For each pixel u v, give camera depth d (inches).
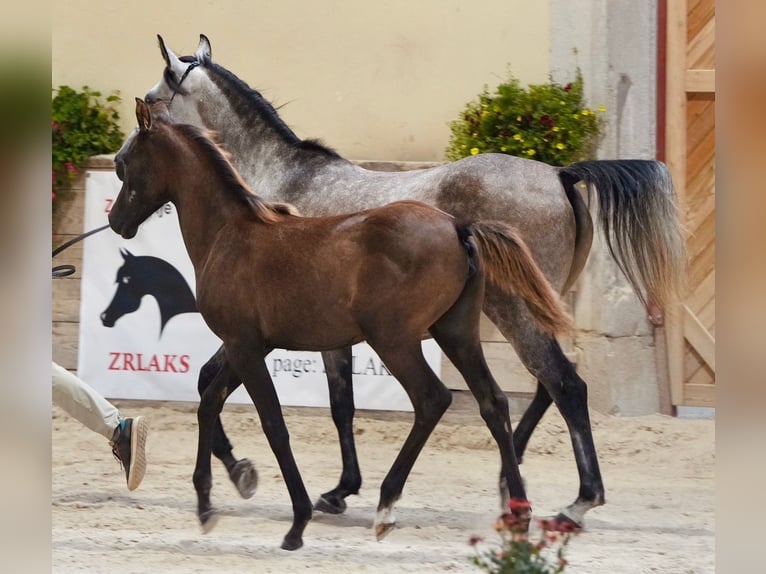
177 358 543.2
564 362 376.2
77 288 562.9
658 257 384.5
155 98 459.2
